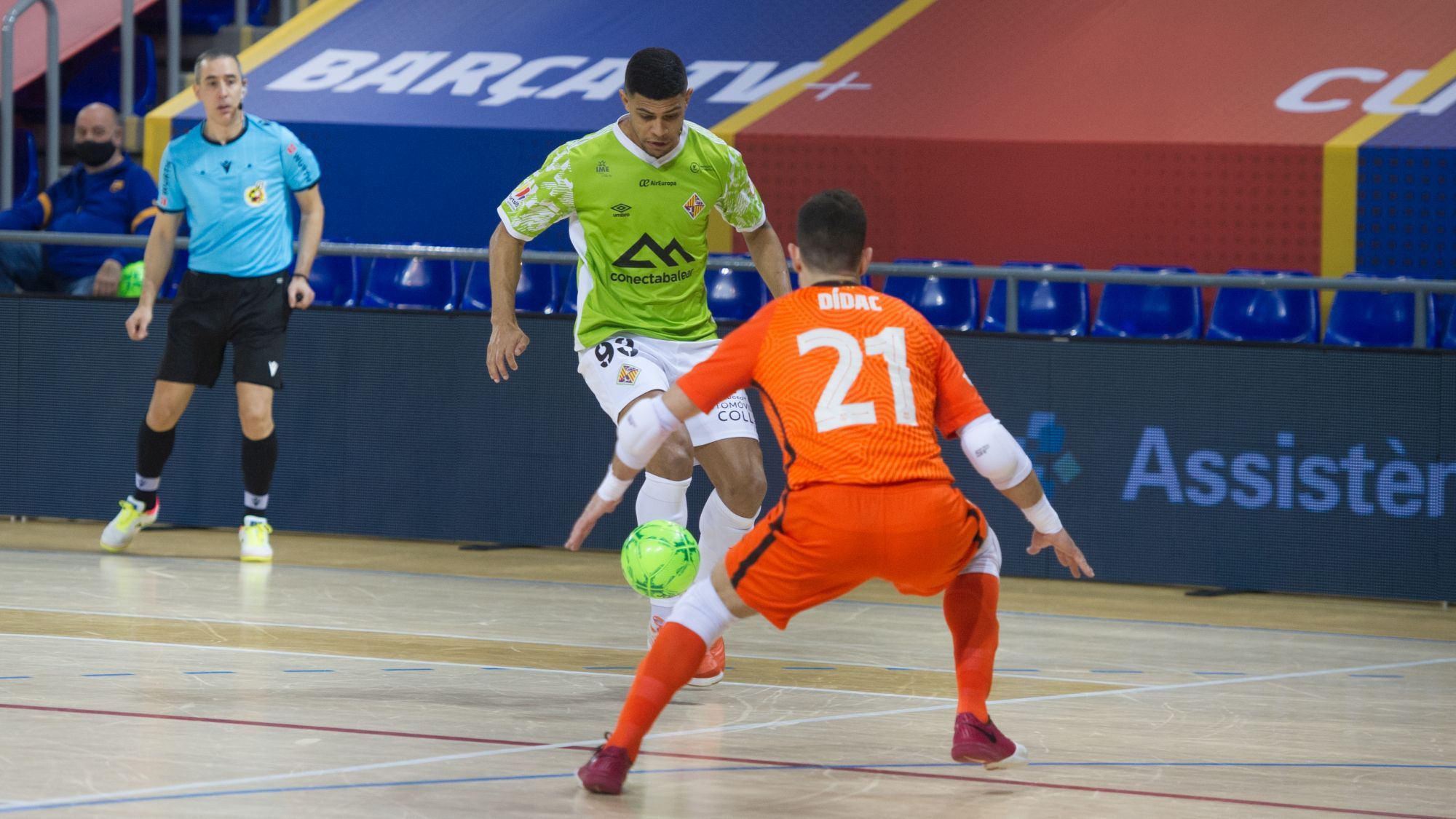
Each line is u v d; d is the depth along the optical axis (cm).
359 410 2308
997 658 1584
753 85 3097
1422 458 1989
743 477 1386
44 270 2600
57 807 940
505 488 2267
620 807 975
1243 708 1354
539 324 2244
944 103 2956
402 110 3111
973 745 1015
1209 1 3086
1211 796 1036
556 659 1498
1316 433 2025
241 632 1581
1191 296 2505
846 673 1468
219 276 2045
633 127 1384
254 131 2045
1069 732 1238
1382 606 2006
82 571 1959
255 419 2056
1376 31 2944
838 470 986
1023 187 2831
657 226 1397
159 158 3134
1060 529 1068
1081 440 2111
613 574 2092
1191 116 2820
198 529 2397
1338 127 2738
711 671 1384
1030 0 3188
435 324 2275
